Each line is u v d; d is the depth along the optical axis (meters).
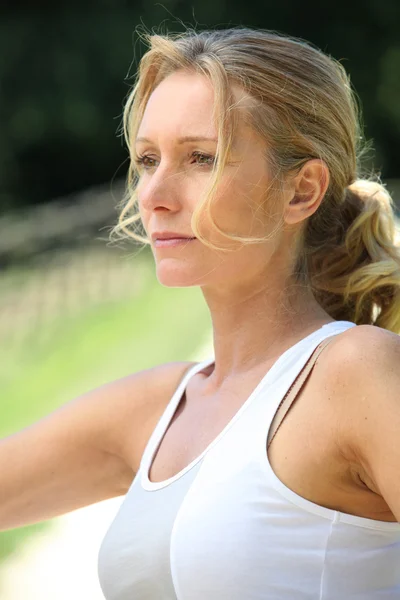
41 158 53.12
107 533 4.55
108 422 5.10
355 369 3.96
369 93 51.62
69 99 50.59
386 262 4.87
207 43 4.52
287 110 4.43
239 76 4.38
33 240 32.59
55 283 29.27
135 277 29.70
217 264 4.48
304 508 4.00
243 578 3.98
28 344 23.59
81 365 20.89
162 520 4.23
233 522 4.03
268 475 4.04
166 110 4.49
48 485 5.24
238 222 4.39
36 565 11.41
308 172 4.54
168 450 4.65
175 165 4.48
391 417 3.82
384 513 4.10
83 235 34.00
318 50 4.64
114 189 41.12
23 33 50.59
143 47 50.31
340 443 3.95
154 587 4.25
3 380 20.38
